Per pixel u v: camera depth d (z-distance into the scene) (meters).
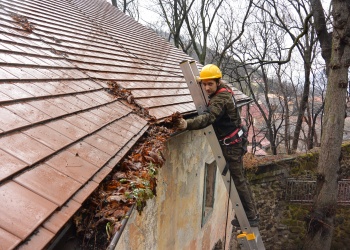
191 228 6.06
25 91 2.21
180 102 4.76
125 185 2.08
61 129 2.07
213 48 21.16
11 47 2.82
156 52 8.59
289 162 11.19
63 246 1.48
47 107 2.22
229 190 3.89
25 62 2.70
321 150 8.73
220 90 3.47
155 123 3.40
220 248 8.96
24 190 1.38
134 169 2.36
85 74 3.56
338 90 8.29
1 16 3.63
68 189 1.57
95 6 10.31
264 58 19.55
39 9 5.29
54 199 1.44
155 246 4.27
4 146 1.54
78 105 2.62
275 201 11.12
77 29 5.62
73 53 4.02
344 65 8.12
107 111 2.95
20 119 1.85
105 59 4.72
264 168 11.01
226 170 3.74
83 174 1.78
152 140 3.05
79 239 1.58
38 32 3.92
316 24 9.98
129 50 6.68
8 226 1.16
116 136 2.55
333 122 8.42
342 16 7.93
